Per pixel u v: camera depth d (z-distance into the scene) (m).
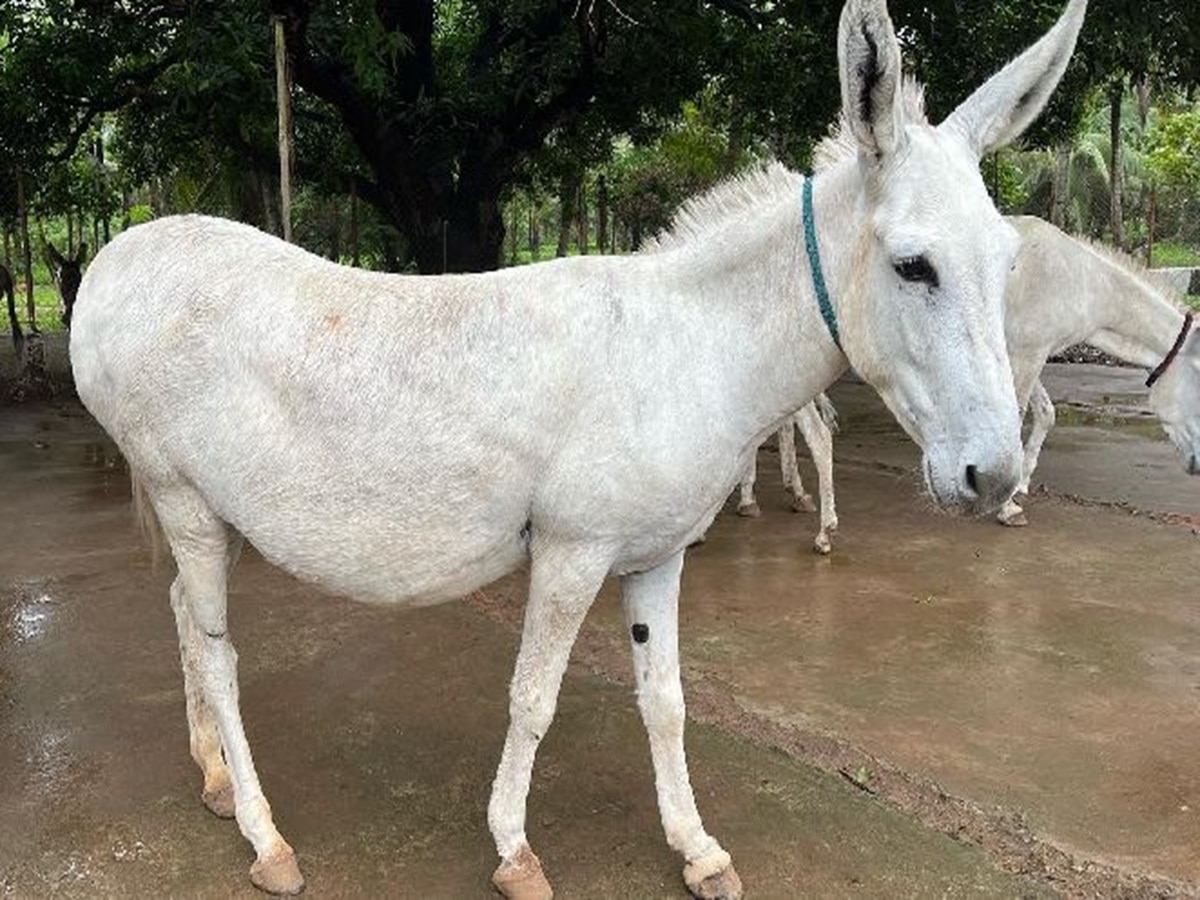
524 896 2.58
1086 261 6.05
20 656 4.19
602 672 4.07
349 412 2.40
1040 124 11.99
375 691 3.89
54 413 10.41
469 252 12.11
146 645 4.31
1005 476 2.02
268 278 2.51
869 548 5.89
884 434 9.34
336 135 13.62
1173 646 4.43
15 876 2.71
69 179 16.64
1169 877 2.76
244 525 2.56
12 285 12.30
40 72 10.26
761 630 4.61
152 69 10.66
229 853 2.84
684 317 2.41
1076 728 3.66
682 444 2.37
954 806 3.10
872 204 2.16
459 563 2.51
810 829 2.96
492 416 2.37
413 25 10.93
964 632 4.59
